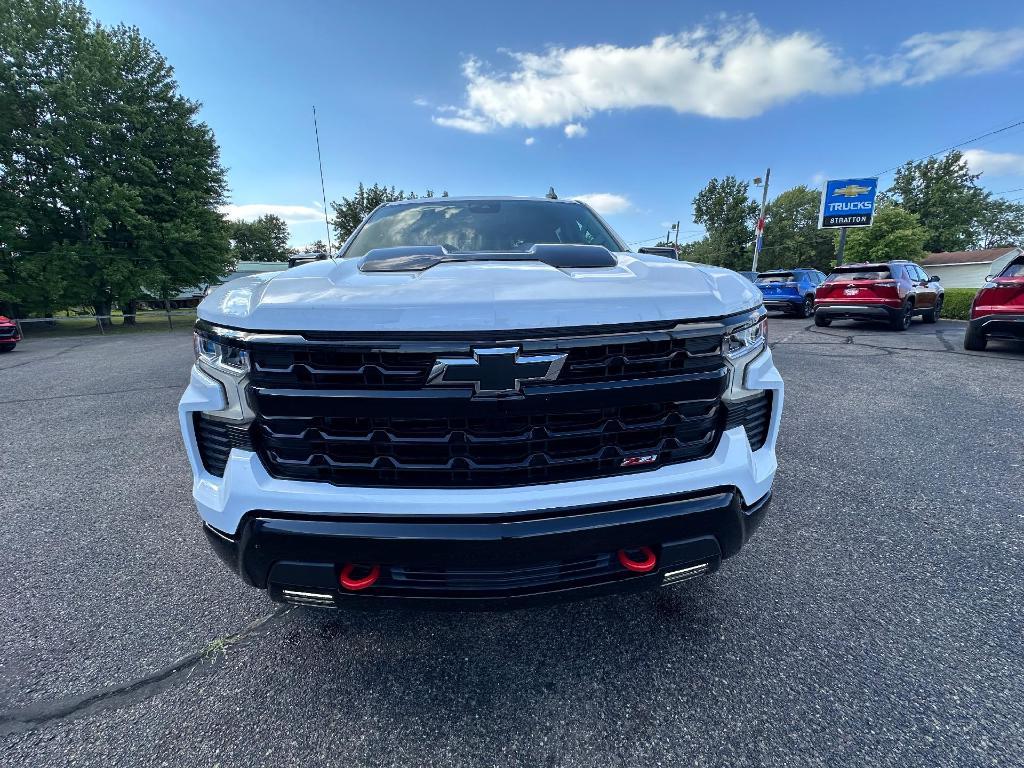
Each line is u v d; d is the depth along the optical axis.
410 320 1.23
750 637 1.83
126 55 21.44
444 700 1.58
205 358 1.45
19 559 2.45
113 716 1.54
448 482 1.34
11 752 1.42
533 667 1.71
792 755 1.37
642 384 1.33
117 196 20.00
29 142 19.62
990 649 1.75
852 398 5.10
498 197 2.96
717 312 1.41
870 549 2.39
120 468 3.66
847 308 10.74
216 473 1.48
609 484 1.37
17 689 1.65
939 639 1.80
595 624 1.92
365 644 1.83
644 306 1.32
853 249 41.84
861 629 1.86
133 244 21.95
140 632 1.92
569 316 1.27
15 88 19.53
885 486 3.07
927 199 56.62
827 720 1.48
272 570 1.40
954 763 1.33
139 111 21.22
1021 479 3.14
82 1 21.50
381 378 1.25
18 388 6.68
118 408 5.49
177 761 1.38
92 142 20.62
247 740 1.45
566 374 1.28
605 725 1.48
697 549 1.47
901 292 10.16
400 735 1.46
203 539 2.64
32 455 3.96
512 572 1.36
